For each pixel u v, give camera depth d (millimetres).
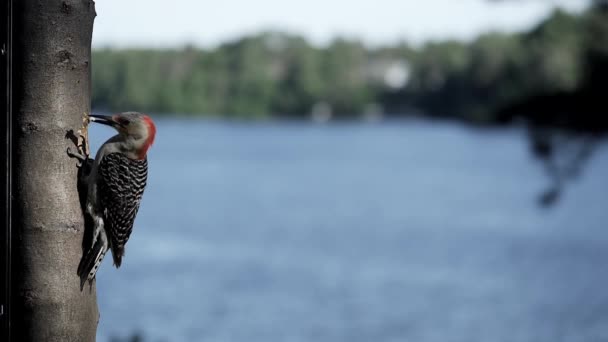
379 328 32625
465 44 177375
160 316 32438
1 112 6613
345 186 107500
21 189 6602
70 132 6734
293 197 92375
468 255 53469
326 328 32406
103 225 7773
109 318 31594
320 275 44438
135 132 8188
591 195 95375
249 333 30875
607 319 34062
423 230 66125
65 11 6594
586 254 53375
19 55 6562
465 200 90562
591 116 15523
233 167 136875
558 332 32469
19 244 6605
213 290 38375
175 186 102875
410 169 138375
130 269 43906
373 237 61844
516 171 135750
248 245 55875
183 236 59031
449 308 36656
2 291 6625
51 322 6641
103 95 90438
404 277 44812
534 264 49719
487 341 31016
